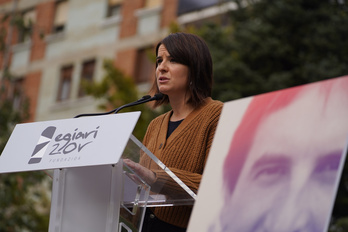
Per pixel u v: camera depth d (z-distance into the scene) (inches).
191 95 117.6
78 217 102.1
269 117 78.9
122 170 99.8
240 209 77.6
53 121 97.7
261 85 506.0
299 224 71.9
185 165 112.5
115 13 927.0
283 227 73.0
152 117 485.1
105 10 931.3
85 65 932.6
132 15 897.5
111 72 557.6
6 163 96.5
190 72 118.3
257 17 546.6
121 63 888.3
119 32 905.5
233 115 83.6
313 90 75.6
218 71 505.7
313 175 72.4
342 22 516.1
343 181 457.4
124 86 554.6
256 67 535.8
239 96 487.8
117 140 88.1
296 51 529.7
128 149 96.8
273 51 523.2
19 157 96.3
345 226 433.7
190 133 114.4
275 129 77.6
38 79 964.0
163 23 860.6
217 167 82.0
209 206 80.7
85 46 935.0
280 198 74.5
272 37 532.4
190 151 113.1
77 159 89.4
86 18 944.3
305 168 73.4
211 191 81.4
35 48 978.1
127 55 887.1
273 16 524.7
